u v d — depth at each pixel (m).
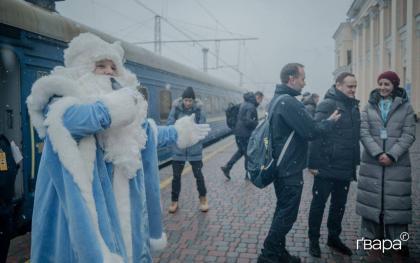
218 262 3.74
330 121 3.44
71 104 1.61
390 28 24.58
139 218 1.84
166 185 7.21
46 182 1.68
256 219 5.08
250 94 7.57
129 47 7.96
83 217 1.50
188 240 4.32
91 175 1.62
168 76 10.23
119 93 1.68
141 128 1.94
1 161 2.89
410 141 3.71
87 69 1.88
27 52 4.68
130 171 1.77
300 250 3.99
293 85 3.62
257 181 3.52
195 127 2.23
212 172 8.61
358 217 5.07
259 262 3.50
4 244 3.01
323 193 3.80
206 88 14.69
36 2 5.29
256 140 3.53
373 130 3.86
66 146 1.55
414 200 5.66
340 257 3.79
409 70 18.80
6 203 2.95
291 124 3.34
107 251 1.53
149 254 1.92
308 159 3.81
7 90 4.39
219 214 5.31
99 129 1.59
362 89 33.41
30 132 4.62
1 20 4.26
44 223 1.65
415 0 18.38
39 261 1.64
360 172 3.98
